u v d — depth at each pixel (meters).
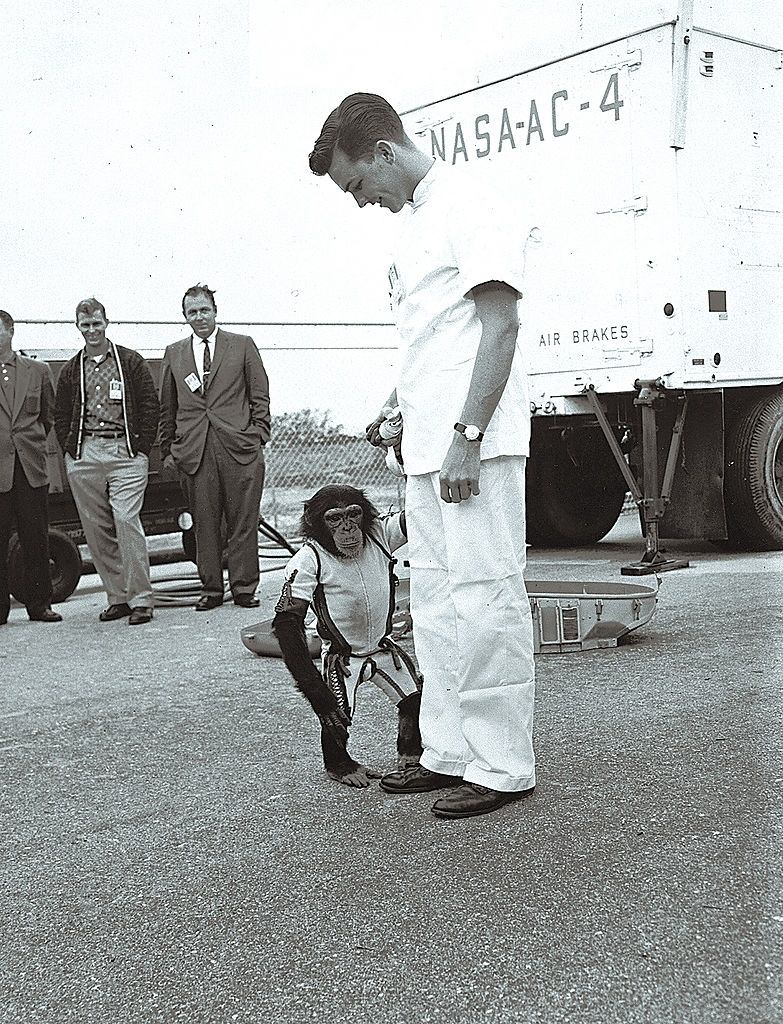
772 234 8.37
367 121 3.39
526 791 3.44
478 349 3.26
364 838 3.27
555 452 9.64
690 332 7.95
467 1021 2.24
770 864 2.82
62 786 4.05
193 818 3.59
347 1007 2.34
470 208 3.29
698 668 4.96
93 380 7.64
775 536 8.70
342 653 3.73
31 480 7.92
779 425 8.59
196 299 7.75
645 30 7.77
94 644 6.94
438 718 3.60
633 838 3.07
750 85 8.12
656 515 8.09
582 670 5.09
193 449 7.88
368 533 3.71
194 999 2.44
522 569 3.43
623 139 7.98
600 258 8.17
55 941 2.78
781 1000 2.21
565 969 2.40
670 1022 2.17
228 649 6.45
